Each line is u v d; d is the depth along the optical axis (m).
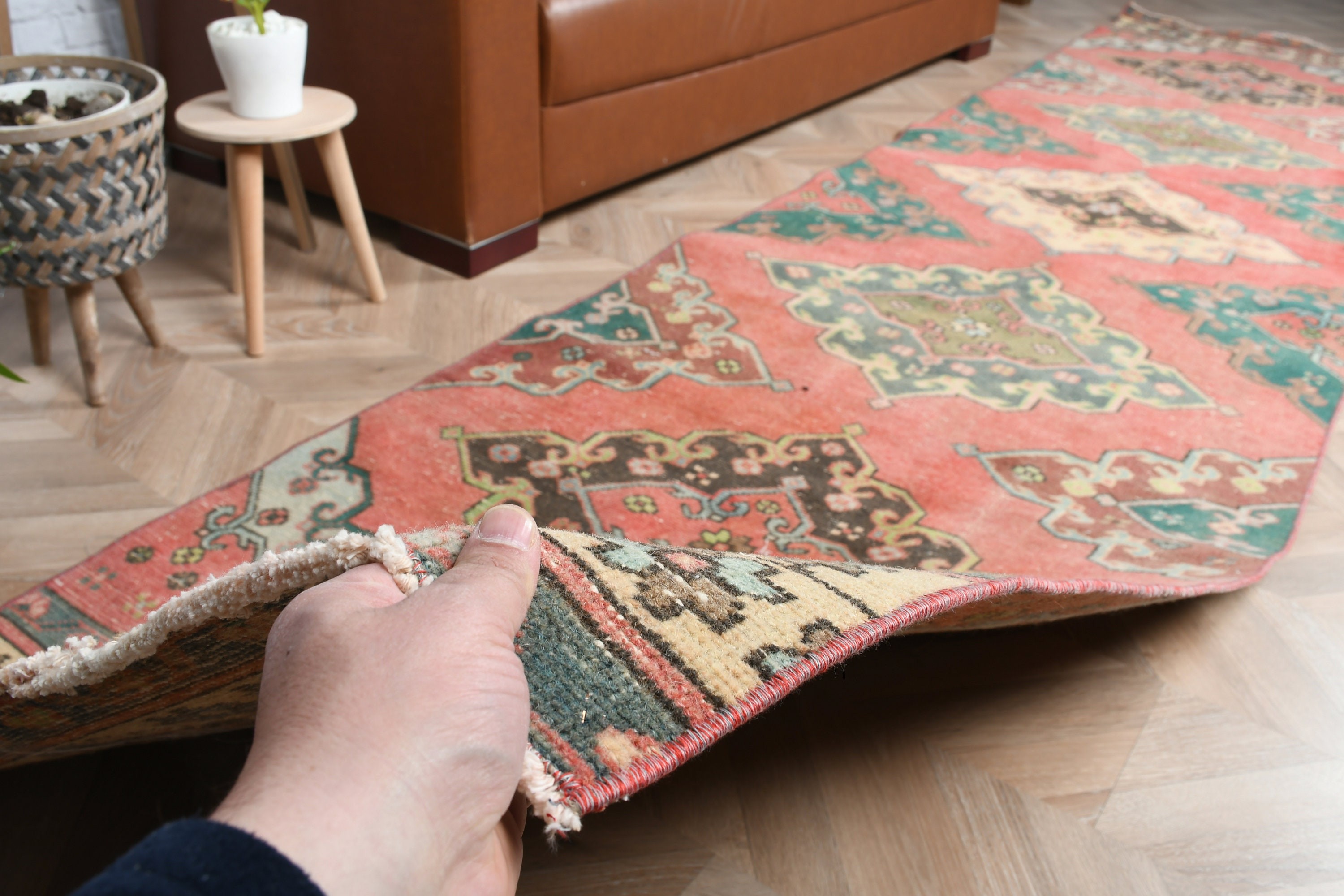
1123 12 3.98
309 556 0.45
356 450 1.27
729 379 1.49
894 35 2.82
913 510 1.22
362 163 1.83
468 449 1.29
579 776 0.43
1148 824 0.83
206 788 0.84
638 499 1.21
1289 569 1.15
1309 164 2.51
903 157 2.43
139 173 1.30
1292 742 0.93
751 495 1.23
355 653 0.36
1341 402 1.51
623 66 1.92
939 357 1.58
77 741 0.73
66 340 1.54
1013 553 1.13
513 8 1.64
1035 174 2.37
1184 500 1.26
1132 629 1.06
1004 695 0.97
